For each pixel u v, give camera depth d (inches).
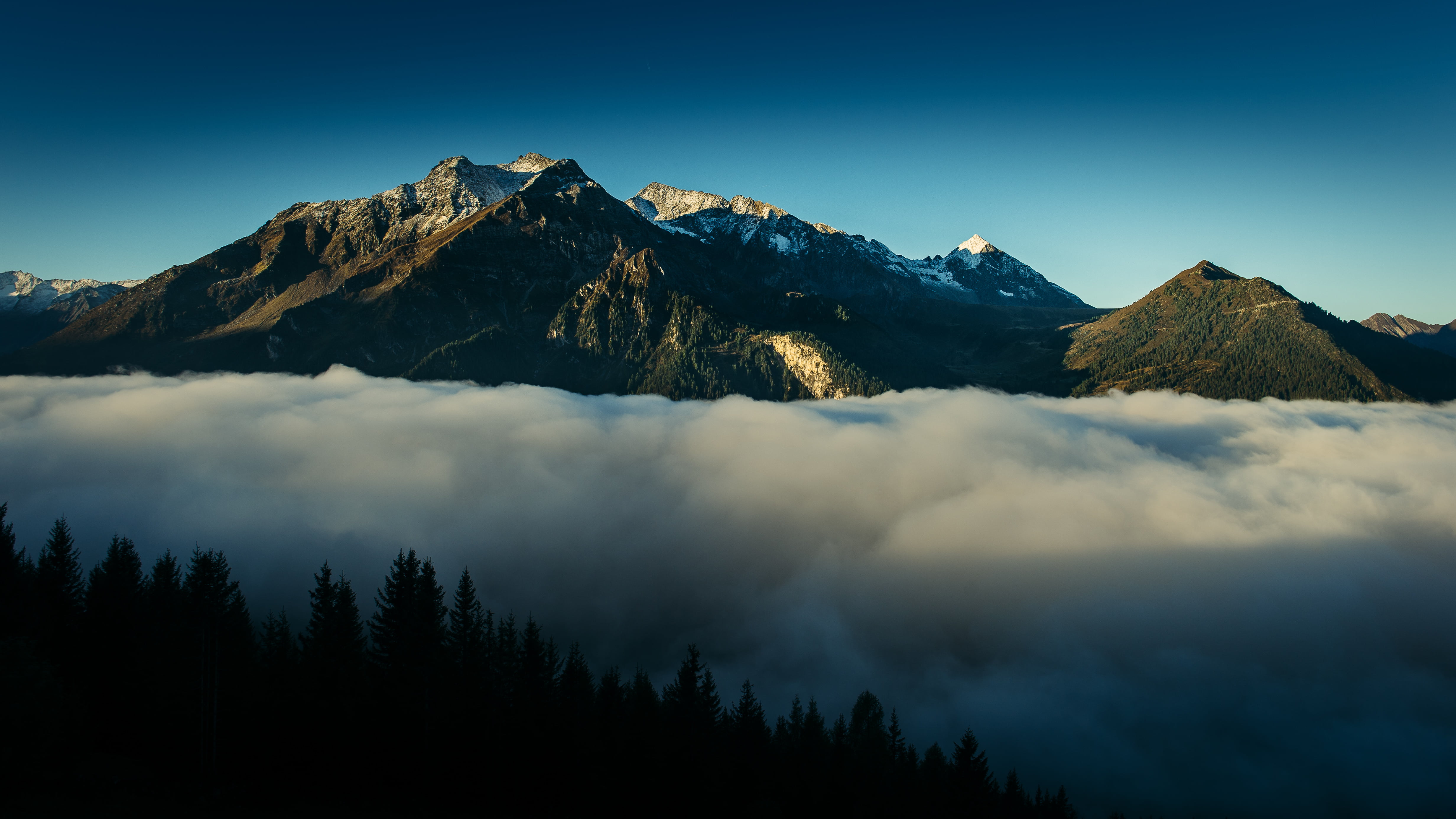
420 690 2965.1
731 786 3132.4
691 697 3307.1
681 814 3024.1
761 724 3545.8
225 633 2972.4
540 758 2989.7
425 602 3048.7
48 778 2260.1
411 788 2810.0
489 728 2982.3
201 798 2375.7
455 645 3174.2
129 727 2709.2
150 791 2359.7
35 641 2561.5
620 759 3004.4
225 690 2778.1
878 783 3408.0
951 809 3307.1
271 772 2699.3
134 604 3095.5
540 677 3309.5
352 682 2928.2
